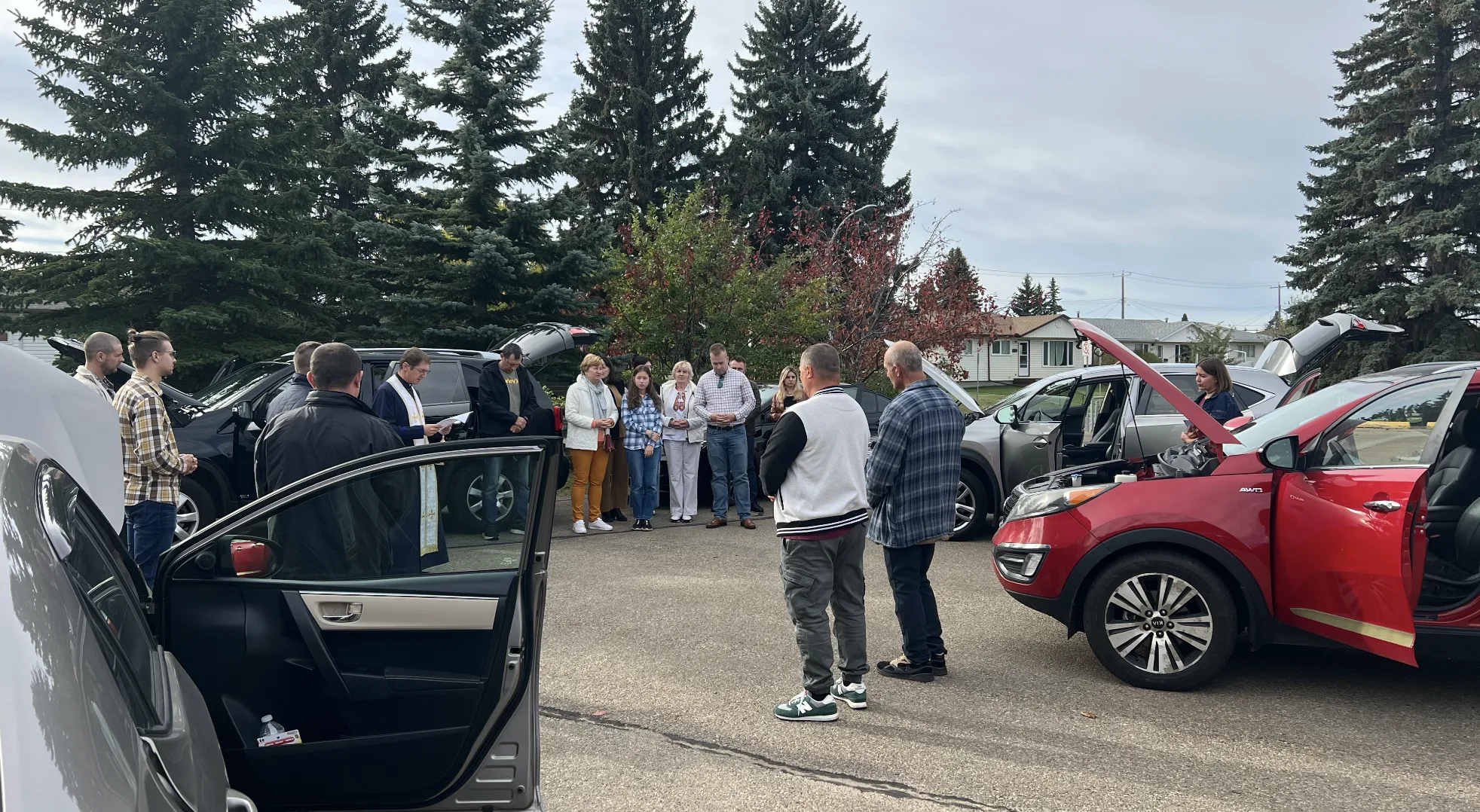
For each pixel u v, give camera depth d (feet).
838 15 111.24
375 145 55.21
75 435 10.52
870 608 21.94
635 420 32.04
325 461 13.66
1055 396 30.09
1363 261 98.73
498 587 8.89
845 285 69.31
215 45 52.29
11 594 4.27
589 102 98.22
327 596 8.80
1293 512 15.30
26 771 3.47
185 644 8.63
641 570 25.58
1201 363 23.04
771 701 15.72
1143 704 15.64
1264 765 13.15
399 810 8.67
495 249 49.03
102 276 50.01
